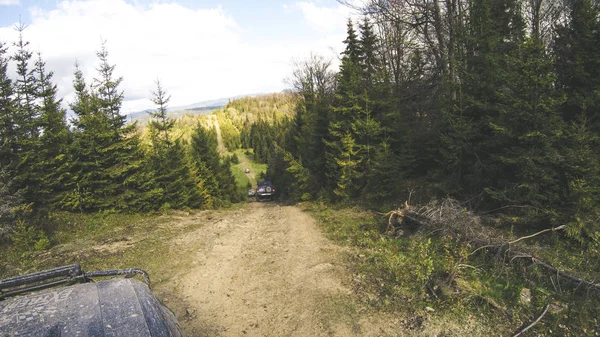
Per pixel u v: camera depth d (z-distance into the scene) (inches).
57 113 711.1
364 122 658.8
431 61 881.5
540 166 343.9
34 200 641.0
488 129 455.2
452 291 244.4
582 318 210.4
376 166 602.9
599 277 243.9
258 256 388.2
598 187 299.6
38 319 101.0
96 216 700.0
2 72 610.5
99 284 130.6
